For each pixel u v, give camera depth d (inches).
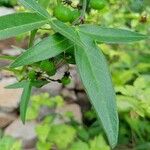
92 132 36.7
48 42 8.8
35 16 8.7
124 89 26.9
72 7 10.2
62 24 8.8
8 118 38.6
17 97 39.4
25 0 8.8
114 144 8.1
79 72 8.8
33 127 38.3
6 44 43.1
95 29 9.2
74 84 42.9
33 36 10.7
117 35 9.2
